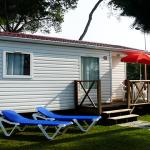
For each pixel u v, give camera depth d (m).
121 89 16.75
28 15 31.23
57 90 13.20
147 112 16.28
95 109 13.03
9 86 11.72
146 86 16.00
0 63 11.52
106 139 9.84
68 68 13.64
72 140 9.71
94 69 14.77
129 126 12.34
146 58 15.20
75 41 14.35
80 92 14.08
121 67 17.02
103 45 15.53
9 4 29.86
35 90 12.47
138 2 5.19
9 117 10.27
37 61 12.55
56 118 11.30
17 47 11.95
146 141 9.65
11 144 9.16
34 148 8.69
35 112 12.41
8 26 30.19
